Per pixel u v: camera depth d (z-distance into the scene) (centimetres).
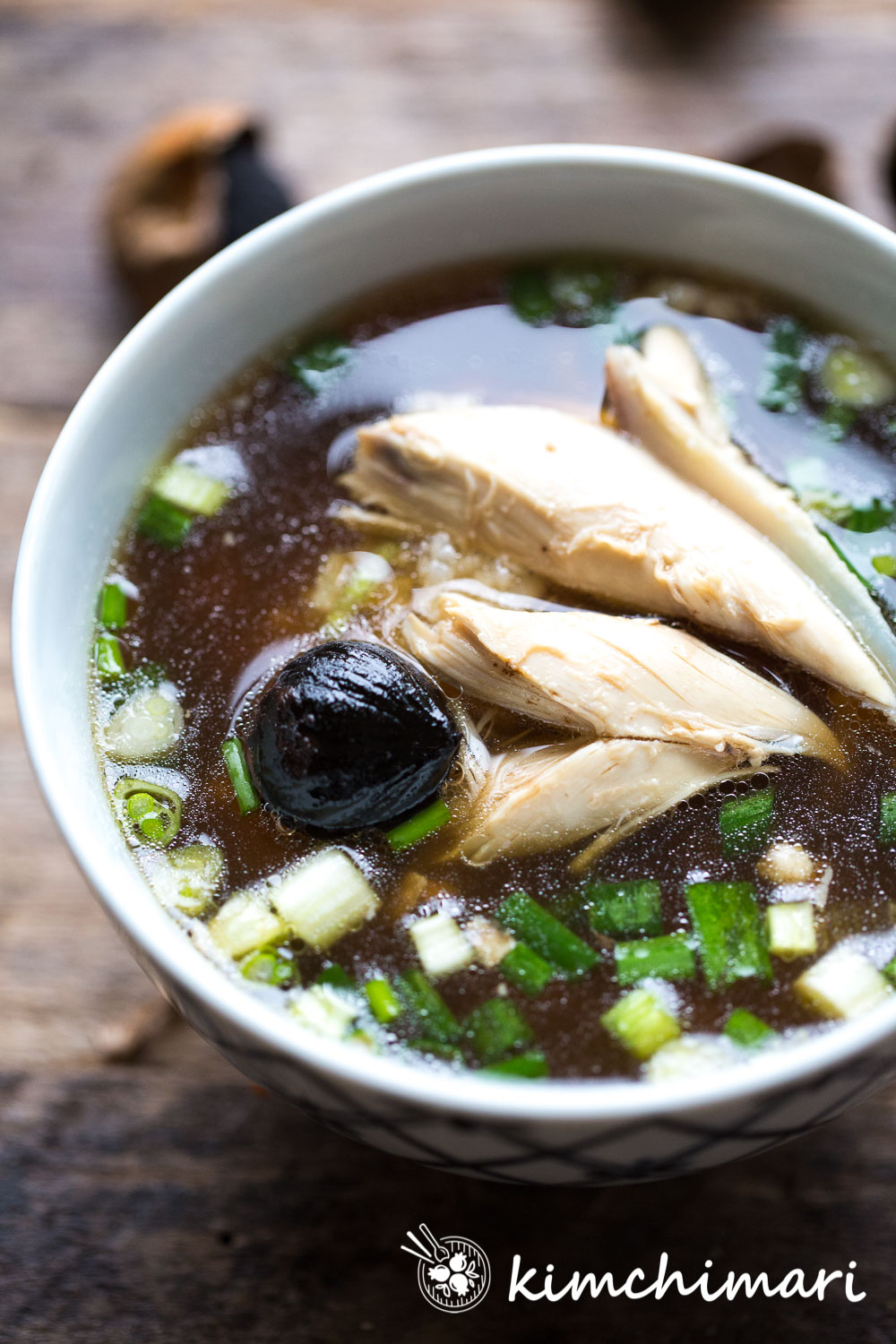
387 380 31
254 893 28
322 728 27
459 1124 25
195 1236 30
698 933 27
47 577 28
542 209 31
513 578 30
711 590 29
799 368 31
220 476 31
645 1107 25
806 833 28
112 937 32
